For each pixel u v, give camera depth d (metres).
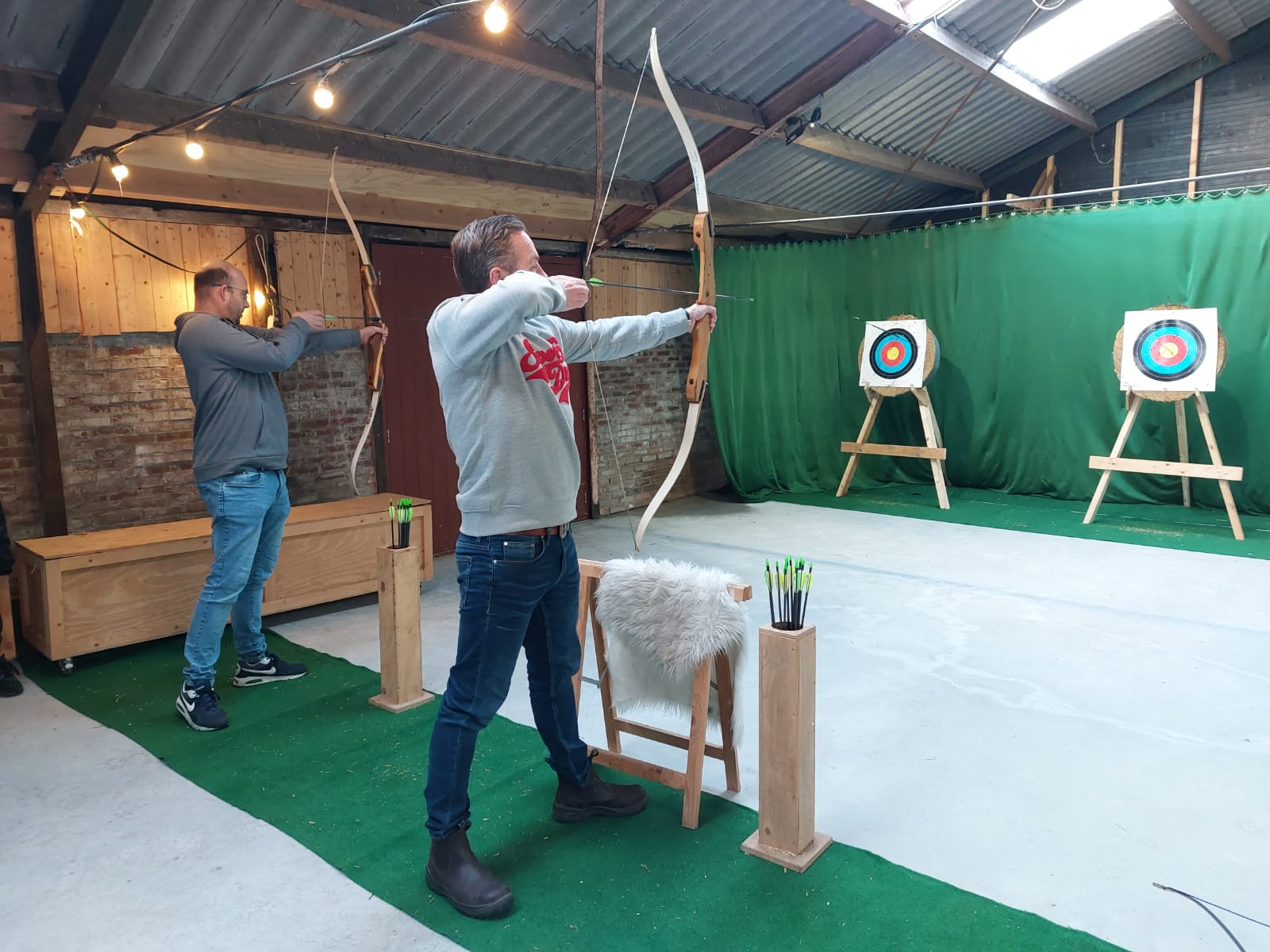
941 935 1.50
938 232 5.84
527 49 3.21
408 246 4.46
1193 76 5.81
